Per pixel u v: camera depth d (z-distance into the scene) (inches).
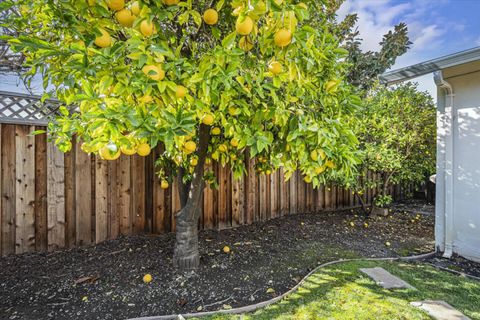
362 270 112.1
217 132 101.6
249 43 57.9
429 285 100.3
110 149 48.2
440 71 129.9
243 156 133.9
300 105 72.5
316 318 78.1
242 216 177.9
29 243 120.5
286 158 79.7
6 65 142.8
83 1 49.3
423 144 204.2
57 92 73.1
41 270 106.0
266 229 168.9
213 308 83.4
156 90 50.8
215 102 57.9
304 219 195.6
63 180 128.0
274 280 101.7
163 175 143.3
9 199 116.5
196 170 107.6
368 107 191.9
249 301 87.4
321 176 82.9
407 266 119.5
